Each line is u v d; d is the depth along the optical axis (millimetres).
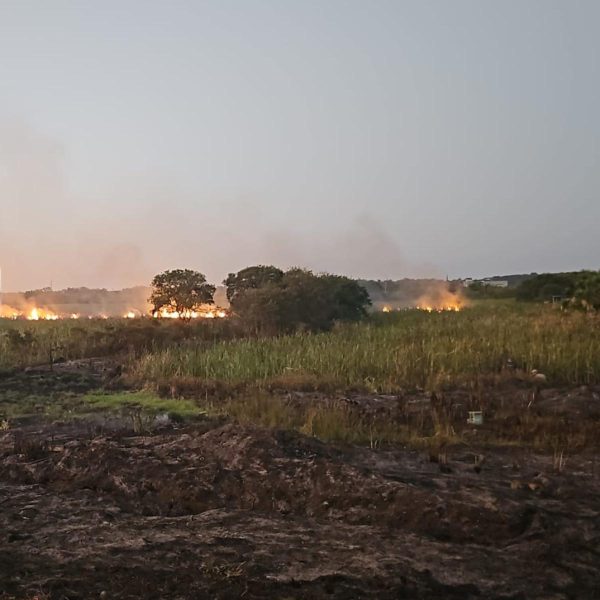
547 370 14508
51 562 5578
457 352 15852
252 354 16922
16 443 9383
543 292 36938
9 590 5039
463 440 10055
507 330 19625
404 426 10797
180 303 29328
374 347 17062
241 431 8781
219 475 7684
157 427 10680
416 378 14375
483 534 6406
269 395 12867
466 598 5172
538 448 9742
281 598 5035
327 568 5566
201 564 5578
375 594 5148
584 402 12164
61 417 11836
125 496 7418
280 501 7227
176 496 7355
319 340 19500
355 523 6746
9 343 19391
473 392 13062
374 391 13555
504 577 5523
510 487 7742
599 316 21938
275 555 5801
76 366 17250
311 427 10250
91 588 5105
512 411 11586
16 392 14031
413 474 8156
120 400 13156
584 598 5270
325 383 14102
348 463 8391
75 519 6617
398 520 6699
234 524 6570
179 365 16188
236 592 5082
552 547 6047
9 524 6453
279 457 8078
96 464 8086
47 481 7953
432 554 5914
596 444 9930
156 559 5664
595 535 6398
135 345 19734
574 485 7957
